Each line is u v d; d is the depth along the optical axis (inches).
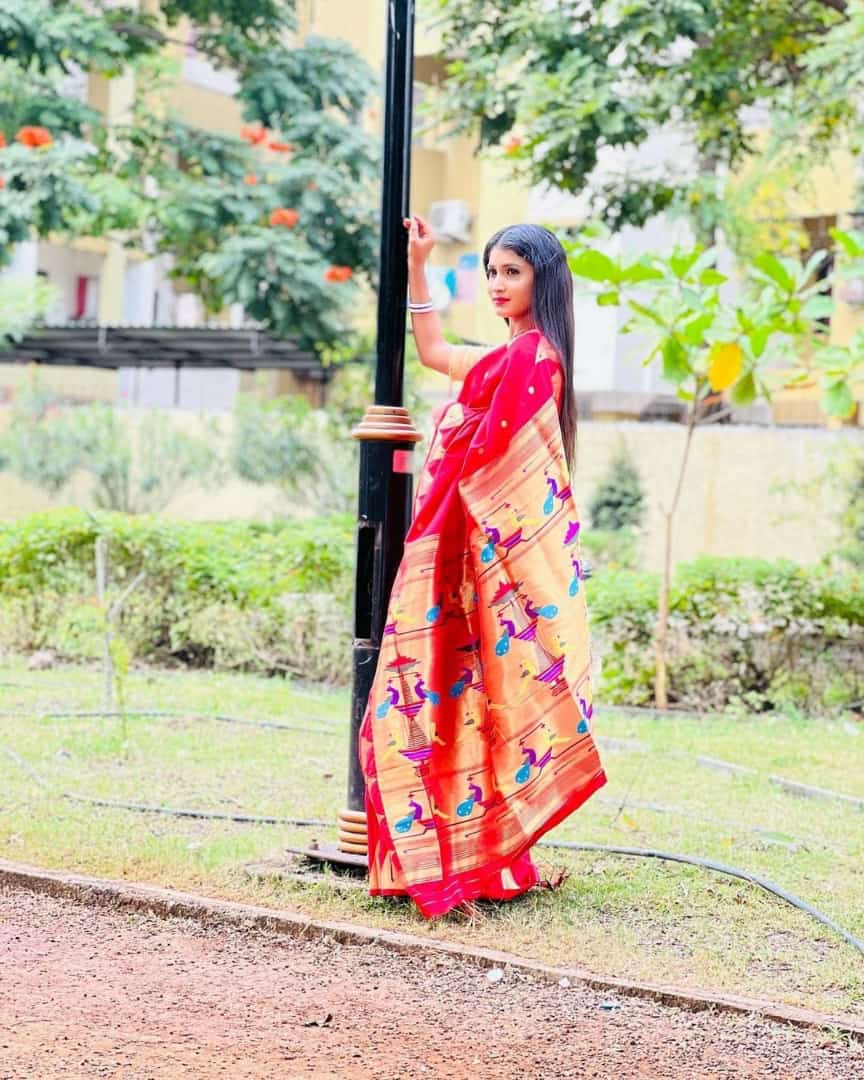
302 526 427.5
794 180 564.7
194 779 235.1
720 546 631.2
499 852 165.0
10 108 616.4
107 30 597.3
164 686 341.1
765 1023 134.9
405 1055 125.4
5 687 328.8
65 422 743.1
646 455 649.0
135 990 140.3
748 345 303.9
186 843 190.5
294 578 373.7
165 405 876.0
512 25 456.4
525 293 169.6
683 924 164.7
